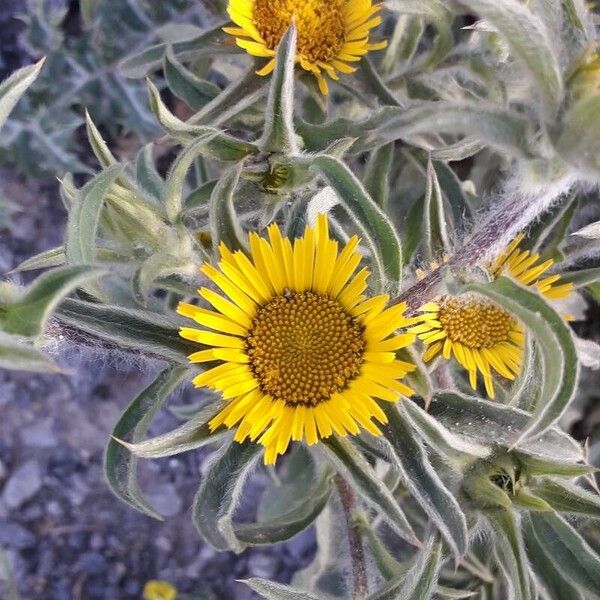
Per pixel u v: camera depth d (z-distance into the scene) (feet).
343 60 0.44
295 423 0.35
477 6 0.25
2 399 0.77
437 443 0.35
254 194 0.40
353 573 0.45
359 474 0.35
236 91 0.42
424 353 0.42
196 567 0.77
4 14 0.79
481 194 0.59
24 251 0.78
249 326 0.36
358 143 0.41
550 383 0.29
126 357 0.40
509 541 0.36
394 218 0.60
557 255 0.45
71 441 0.78
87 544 0.77
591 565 0.38
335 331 0.35
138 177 0.48
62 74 0.73
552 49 0.27
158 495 0.77
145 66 0.50
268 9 0.43
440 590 0.43
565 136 0.27
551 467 0.36
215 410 0.36
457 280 0.34
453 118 0.28
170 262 0.37
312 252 0.35
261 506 0.69
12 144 0.74
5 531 0.76
